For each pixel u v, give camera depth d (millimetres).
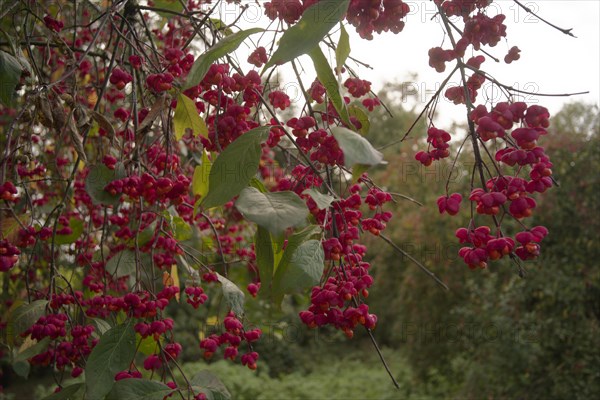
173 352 1460
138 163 1459
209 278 1750
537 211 6320
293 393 9070
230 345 1508
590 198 6188
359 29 1239
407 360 9375
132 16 1932
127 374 1323
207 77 1284
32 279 2539
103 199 1363
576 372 5820
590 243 6051
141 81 1913
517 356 6262
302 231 1146
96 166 1390
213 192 1086
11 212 1496
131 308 1364
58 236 2025
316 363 11812
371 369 11047
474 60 1264
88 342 1701
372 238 9391
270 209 1011
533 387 6176
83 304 1896
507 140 1153
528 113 1091
